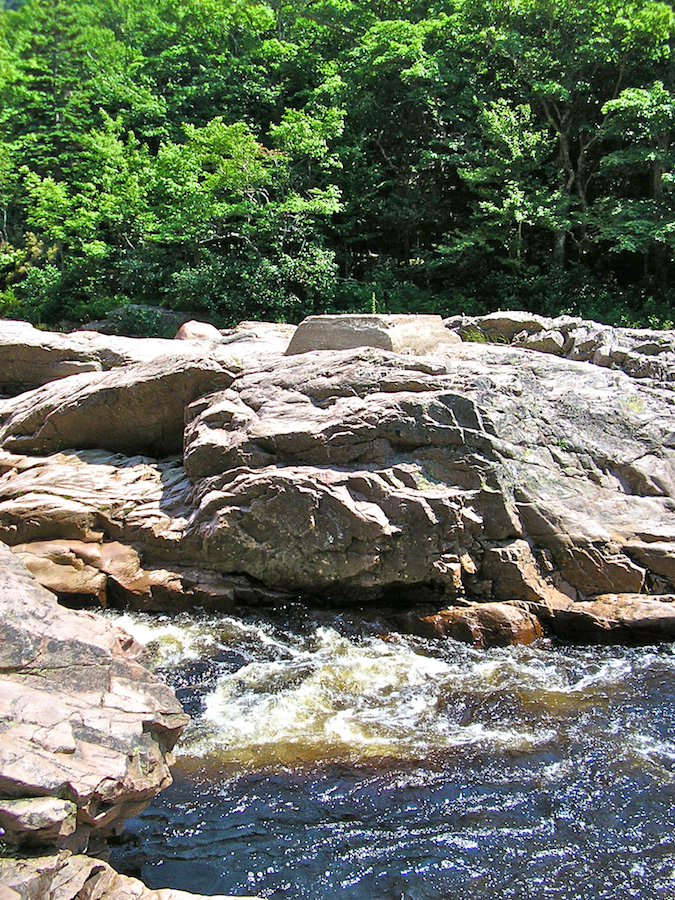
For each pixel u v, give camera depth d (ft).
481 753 22.48
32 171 104.83
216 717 24.67
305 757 22.41
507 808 20.20
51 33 122.72
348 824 19.74
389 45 84.99
